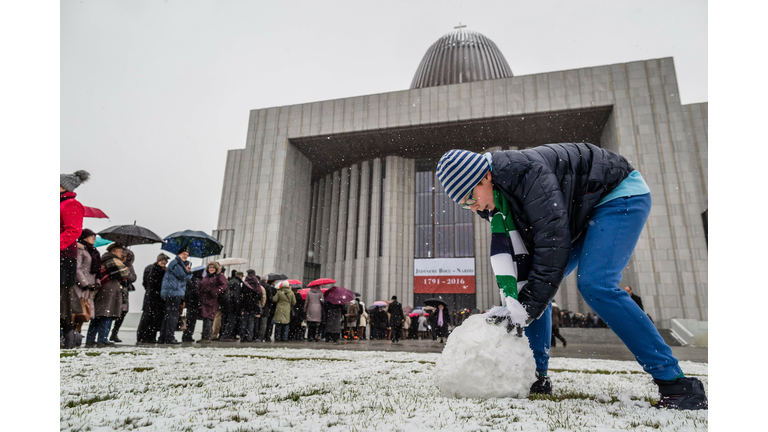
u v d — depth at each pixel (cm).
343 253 3847
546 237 200
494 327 207
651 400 207
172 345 742
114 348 590
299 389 228
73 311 540
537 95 3177
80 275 574
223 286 903
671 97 2953
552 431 133
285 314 1110
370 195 3891
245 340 1015
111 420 145
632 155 2912
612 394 226
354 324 1645
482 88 3312
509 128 3378
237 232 3488
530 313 203
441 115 3344
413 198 3812
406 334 1988
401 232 3669
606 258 200
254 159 3644
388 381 272
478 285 3444
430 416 156
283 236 3500
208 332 877
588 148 222
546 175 204
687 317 2578
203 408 170
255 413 160
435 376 217
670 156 2858
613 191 216
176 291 797
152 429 134
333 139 3619
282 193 3516
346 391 226
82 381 250
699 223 2714
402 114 3428
